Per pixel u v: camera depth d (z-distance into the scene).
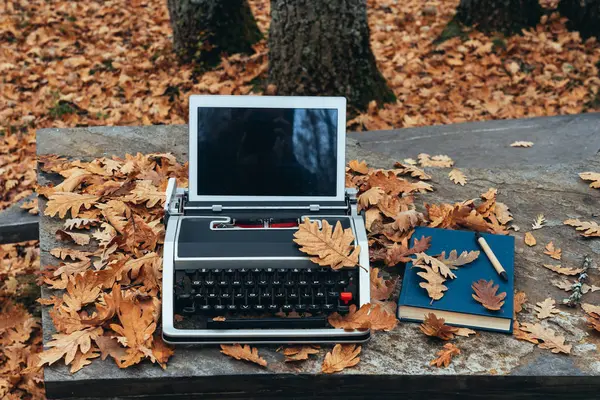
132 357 2.36
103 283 2.71
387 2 7.52
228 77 6.15
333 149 2.62
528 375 2.38
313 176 2.63
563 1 6.73
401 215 3.07
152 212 3.24
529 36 6.53
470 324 2.56
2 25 6.98
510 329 2.55
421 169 3.72
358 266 2.45
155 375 2.33
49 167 3.58
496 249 2.79
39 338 3.99
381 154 3.90
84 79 6.21
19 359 3.83
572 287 2.82
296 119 2.60
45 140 3.85
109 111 5.82
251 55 6.43
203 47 6.28
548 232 3.22
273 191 2.63
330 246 2.44
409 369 2.39
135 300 2.61
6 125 5.67
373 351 2.46
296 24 5.27
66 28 7.02
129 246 2.95
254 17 6.88
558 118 4.63
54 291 2.79
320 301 2.46
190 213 2.59
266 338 2.39
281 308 2.45
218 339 2.38
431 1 7.47
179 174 3.53
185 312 2.42
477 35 6.56
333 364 2.38
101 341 2.43
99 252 2.96
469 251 2.79
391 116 5.49
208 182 2.61
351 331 2.41
